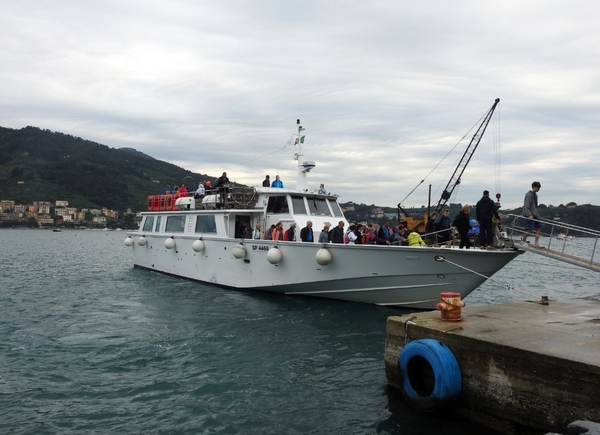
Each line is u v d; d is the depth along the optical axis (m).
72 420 6.41
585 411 5.05
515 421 5.72
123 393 7.35
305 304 13.94
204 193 19.16
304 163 17.44
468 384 6.27
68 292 17.14
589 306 9.33
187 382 7.80
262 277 15.37
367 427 6.17
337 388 7.52
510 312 8.46
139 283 18.70
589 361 5.12
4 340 10.40
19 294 16.83
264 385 7.67
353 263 13.06
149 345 9.95
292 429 6.14
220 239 16.83
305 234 14.48
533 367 5.54
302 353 9.35
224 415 6.56
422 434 5.94
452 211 34.09
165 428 6.18
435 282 12.20
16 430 6.09
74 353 9.43
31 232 130.88
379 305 13.52
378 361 8.83
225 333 10.88
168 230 20.36
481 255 11.40
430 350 6.40
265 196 16.78
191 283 18.28
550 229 10.96
